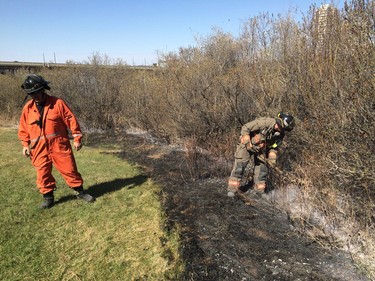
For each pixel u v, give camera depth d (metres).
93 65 11.72
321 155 4.33
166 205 4.71
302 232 3.93
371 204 3.55
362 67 3.37
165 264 3.34
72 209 4.55
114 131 10.64
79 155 7.50
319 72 4.50
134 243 3.72
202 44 10.47
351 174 3.70
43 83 4.08
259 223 4.21
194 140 7.40
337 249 3.60
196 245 3.71
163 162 6.90
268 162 4.72
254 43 7.13
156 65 10.04
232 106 7.07
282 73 5.81
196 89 8.04
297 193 4.72
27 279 3.13
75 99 11.32
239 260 3.45
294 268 3.30
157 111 9.27
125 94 10.71
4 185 5.43
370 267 3.26
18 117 13.23
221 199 4.93
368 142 3.45
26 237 3.84
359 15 3.54
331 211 4.06
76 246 3.67
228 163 6.56
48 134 4.31
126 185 5.50
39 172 4.43
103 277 3.17
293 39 5.66
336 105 3.97
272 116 5.61
